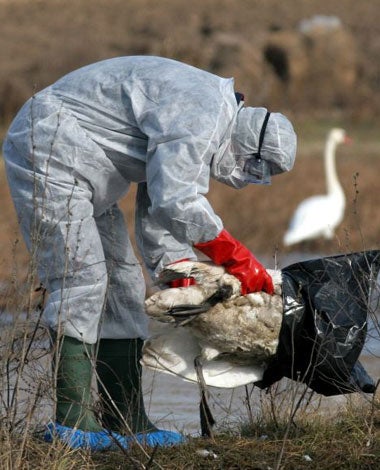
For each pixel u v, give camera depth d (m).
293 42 142.25
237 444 16.97
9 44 139.62
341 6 165.50
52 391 16.61
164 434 17.62
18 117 17.53
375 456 16.22
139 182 17.80
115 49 143.25
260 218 55.03
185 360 17.42
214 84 16.84
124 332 18.50
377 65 143.12
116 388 18.55
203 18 156.62
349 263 17.38
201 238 16.31
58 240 16.98
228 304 16.58
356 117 128.50
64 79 17.55
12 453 15.88
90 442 16.95
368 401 17.62
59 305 17.05
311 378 16.70
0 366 17.05
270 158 16.92
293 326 16.70
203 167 16.17
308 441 17.06
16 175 17.34
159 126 16.31
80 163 17.00
